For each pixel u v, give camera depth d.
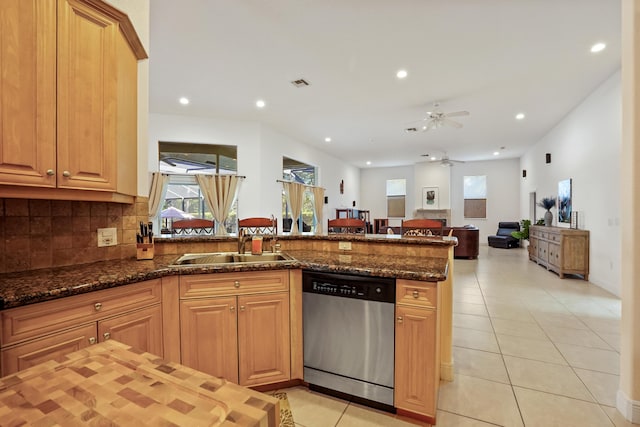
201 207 5.93
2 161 1.30
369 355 1.79
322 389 1.95
